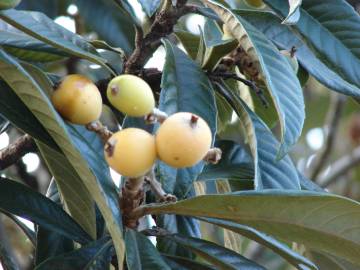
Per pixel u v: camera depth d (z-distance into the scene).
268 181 0.81
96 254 0.77
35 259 0.88
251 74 0.87
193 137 0.67
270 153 0.83
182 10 0.86
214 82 0.87
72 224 0.83
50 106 0.67
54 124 0.68
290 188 0.82
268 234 0.75
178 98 0.81
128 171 0.68
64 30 0.86
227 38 0.86
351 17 0.86
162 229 0.81
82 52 0.74
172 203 0.74
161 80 0.82
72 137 0.72
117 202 0.72
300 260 0.79
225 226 0.78
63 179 0.86
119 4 0.87
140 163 0.68
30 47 0.87
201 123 0.68
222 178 0.88
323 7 0.86
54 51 0.87
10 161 0.89
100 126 0.72
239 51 0.87
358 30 0.86
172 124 0.67
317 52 0.85
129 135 0.68
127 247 0.73
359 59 0.85
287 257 0.79
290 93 0.75
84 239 0.83
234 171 0.89
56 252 0.88
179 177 0.77
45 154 0.85
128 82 0.69
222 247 0.80
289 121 0.73
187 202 0.73
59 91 0.71
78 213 0.87
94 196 0.68
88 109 0.71
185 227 0.89
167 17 0.86
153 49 0.87
